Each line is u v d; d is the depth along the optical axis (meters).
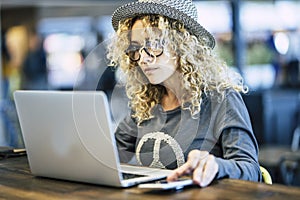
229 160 1.94
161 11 2.10
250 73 7.51
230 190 1.71
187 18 2.11
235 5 7.45
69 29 8.84
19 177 2.05
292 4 7.62
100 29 8.59
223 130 2.09
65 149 1.86
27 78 8.77
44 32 8.94
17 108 1.97
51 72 8.84
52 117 1.85
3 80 8.34
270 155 5.23
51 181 1.96
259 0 7.60
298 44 7.62
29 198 1.75
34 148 1.99
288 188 1.73
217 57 2.24
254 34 7.61
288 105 6.47
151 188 1.73
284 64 7.61
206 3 7.52
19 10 9.00
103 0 8.20
